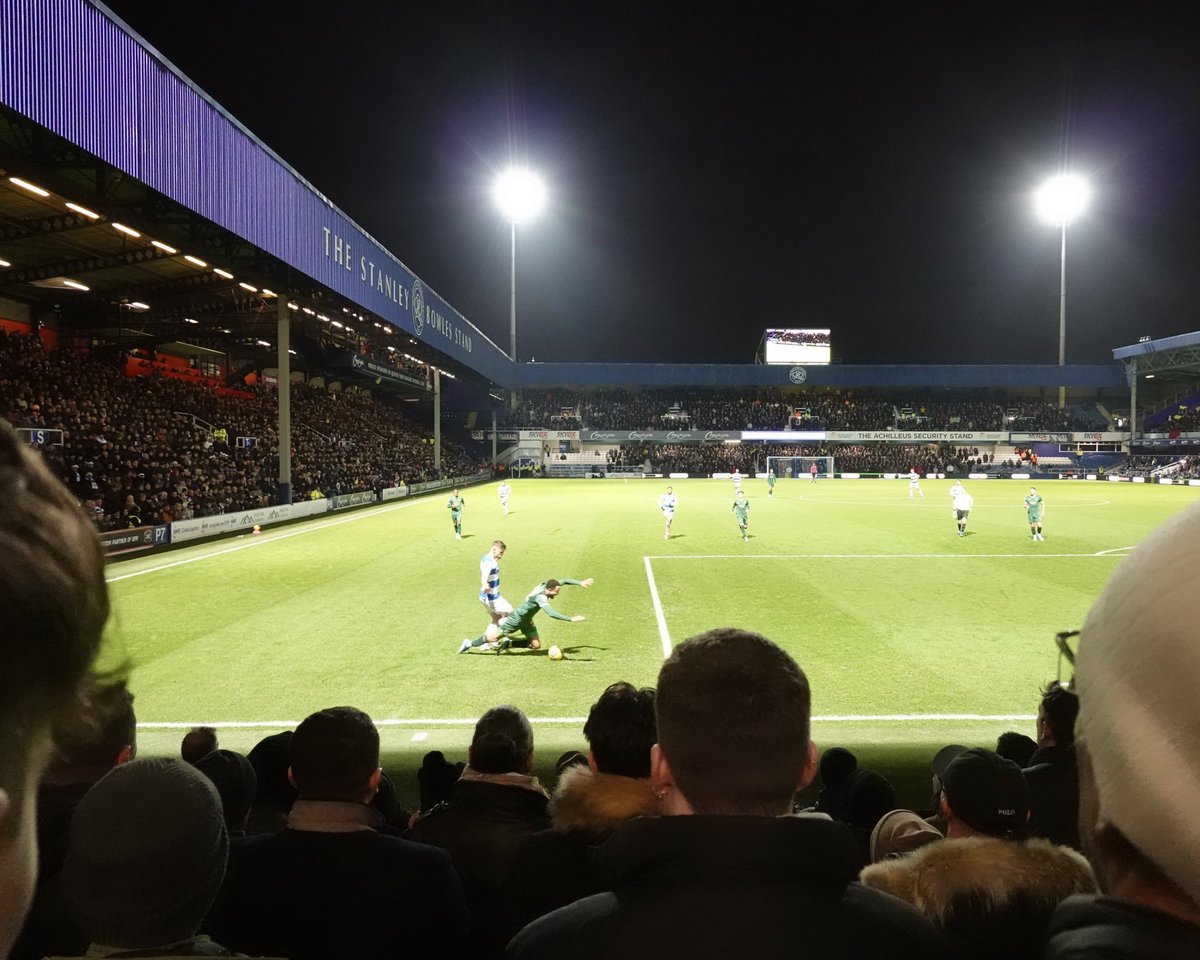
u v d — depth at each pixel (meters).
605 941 1.34
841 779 5.03
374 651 11.38
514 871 2.87
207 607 14.47
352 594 15.77
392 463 51.28
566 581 11.16
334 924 2.40
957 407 79.00
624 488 54.03
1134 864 0.86
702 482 63.56
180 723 8.50
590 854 2.77
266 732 8.26
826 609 14.09
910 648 11.36
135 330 34.62
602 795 2.84
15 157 15.12
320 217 25.81
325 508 35.66
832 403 81.19
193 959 1.37
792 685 1.56
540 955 1.38
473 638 11.95
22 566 0.56
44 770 0.64
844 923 1.35
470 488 55.47
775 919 1.31
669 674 1.60
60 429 23.12
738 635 1.68
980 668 10.34
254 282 25.81
